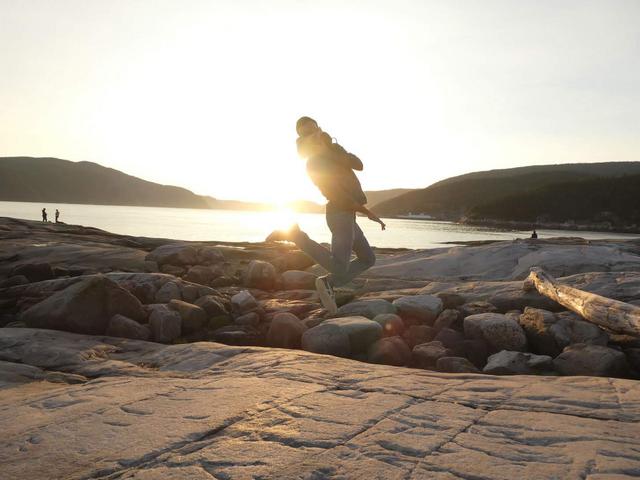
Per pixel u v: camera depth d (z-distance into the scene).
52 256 12.73
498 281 9.79
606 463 2.24
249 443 2.53
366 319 6.77
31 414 3.13
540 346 6.52
